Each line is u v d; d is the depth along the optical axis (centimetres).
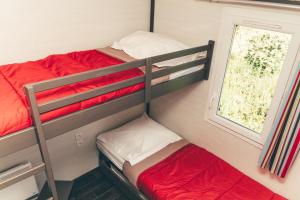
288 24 160
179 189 186
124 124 271
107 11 224
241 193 186
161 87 181
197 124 253
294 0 152
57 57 191
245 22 182
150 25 263
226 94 219
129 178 209
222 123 225
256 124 204
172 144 240
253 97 199
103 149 241
